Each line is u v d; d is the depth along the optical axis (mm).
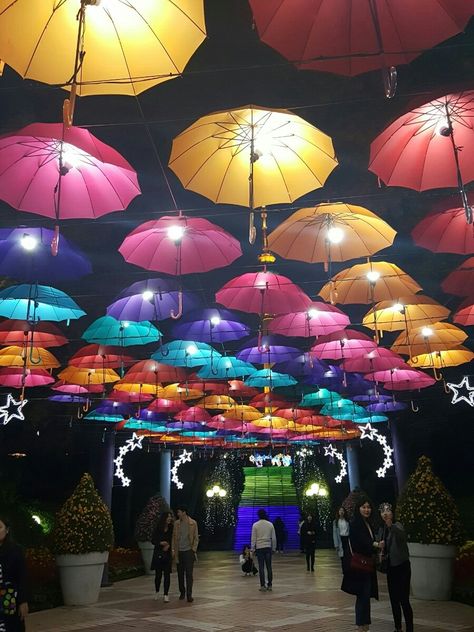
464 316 8469
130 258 6645
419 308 8742
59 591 11273
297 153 5027
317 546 30422
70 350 15156
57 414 18000
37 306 8227
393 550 7031
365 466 30062
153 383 12156
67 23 3572
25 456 20859
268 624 8469
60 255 6664
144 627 8539
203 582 14977
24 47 3590
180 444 24047
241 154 5062
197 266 6684
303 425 17578
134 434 19688
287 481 36594
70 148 4723
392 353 10930
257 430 18078
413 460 22391
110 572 16016
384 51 3316
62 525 11383
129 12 3512
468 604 9391
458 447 22266
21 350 10164
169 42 3543
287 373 12430
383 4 3201
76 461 23156
